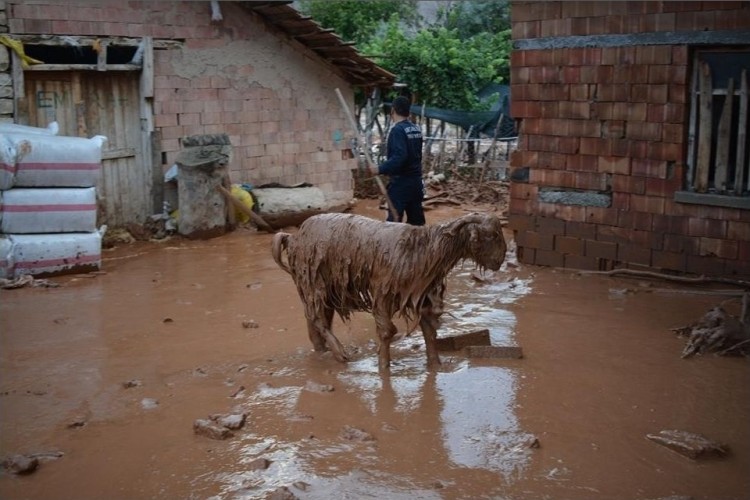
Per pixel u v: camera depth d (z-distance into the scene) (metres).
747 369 5.72
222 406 5.10
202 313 7.50
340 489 3.98
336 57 14.00
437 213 14.27
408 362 5.93
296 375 5.68
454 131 23.83
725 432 4.66
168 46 11.88
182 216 11.59
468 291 8.26
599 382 5.47
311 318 6.01
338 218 5.80
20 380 5.67
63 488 4.07
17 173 8.82
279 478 4.12
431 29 23.77
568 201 9.05
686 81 7.95
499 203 15.14
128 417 4.96
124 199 11.71
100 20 11.01
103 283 8.84
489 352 6.01
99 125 11.35
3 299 8.08
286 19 12.86
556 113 8.96
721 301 7.61
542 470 4.18
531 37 8.98
